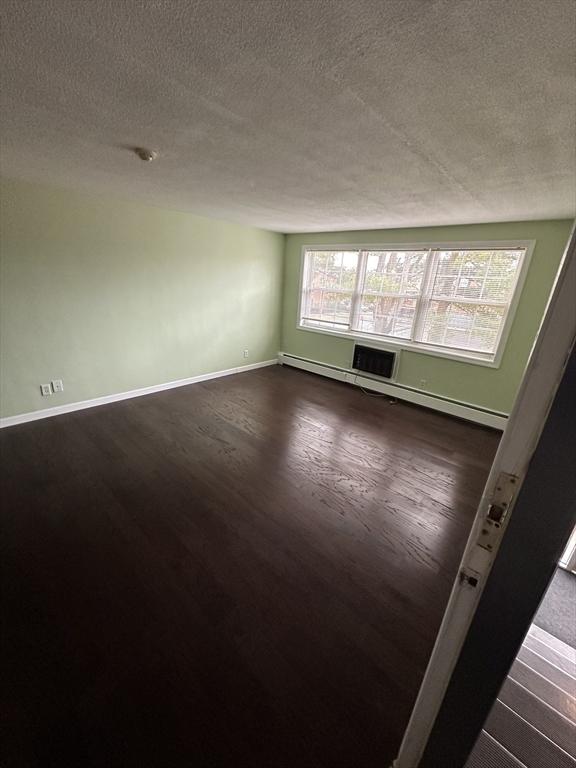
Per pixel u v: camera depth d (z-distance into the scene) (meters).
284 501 2.33
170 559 1.81
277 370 5.58
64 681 1.25
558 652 1.49
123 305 3.73
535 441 0.45
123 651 1.36
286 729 1.14
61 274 3.19
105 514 2.12
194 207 3.58
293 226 4.51
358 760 1.07
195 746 1.09
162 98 1.34
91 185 2.83
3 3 0.85
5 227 2.79
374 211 3.21
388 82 1.16
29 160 2.17
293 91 1.25
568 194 2.27
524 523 0.49
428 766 0.83
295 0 0.82
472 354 3.82
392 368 4.41
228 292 4.79
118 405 3.84
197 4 0.85
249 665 1.33
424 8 0.82
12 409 3.18
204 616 1.51
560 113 1.27
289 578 1.73
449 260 3.80
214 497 2.33
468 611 0.60
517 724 1.13
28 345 3.14
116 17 0.90
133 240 3.62
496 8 0.80
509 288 3.46
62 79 1.21
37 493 2.29
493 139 1.54
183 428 3.35
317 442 3.21
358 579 1.75
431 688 0.74
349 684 1.28
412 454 3.08
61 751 1.07
